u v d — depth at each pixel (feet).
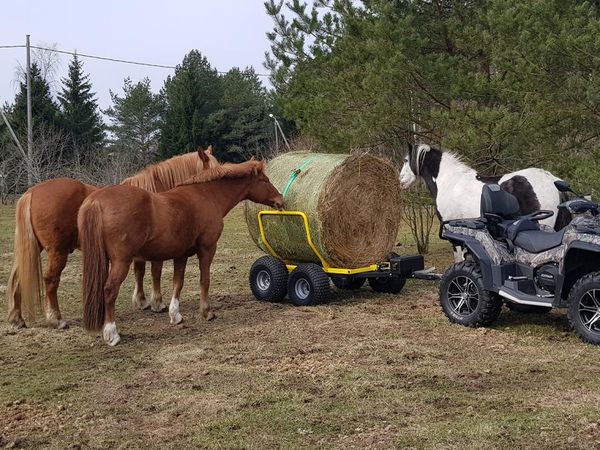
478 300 23.15
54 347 22.20
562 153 35.45
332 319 25.14
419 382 17.60
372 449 13.52
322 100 39.86
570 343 21.15
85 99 147.23
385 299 29.35
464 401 16.06
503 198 23.73
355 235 28.19
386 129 39.70
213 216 25.14
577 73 33.04
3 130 127.34
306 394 16.88
